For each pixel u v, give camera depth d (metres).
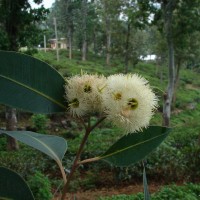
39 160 11.38
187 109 37.59
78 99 1.13
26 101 1.19
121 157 1.34
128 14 23.45
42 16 14.58
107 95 1.10
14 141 14.86
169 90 22.84
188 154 10.24
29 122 23.17
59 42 68.25
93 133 18.83
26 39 14.42
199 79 59.03
